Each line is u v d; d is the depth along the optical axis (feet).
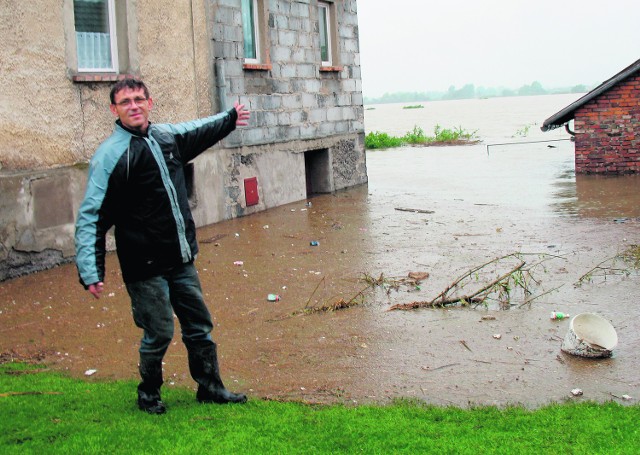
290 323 23.70
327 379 18.81
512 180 60.75
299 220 43.47
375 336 22.15
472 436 14.38
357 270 30.53
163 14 38.06
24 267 30.78
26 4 30.58
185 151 15.57
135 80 14.69
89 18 34.60
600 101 60.03
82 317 24.77
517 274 28.37
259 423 15.12
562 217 41.16
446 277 28.81
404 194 54.13
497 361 19.77
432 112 318.45
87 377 19.31
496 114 242.78
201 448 13.69
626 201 45.83
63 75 32.42
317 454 13.43
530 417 15.44
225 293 27.55
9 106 30.04
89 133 33.86
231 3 43.60
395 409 16.24
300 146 51.57
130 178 14.46
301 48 51.31
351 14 58.03
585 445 13.71
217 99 42.73
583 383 18.03
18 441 14.19
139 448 13.71
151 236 14.78
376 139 121.19
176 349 21.36
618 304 24.25
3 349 21.72
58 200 32.35
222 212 43.75
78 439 14.12
